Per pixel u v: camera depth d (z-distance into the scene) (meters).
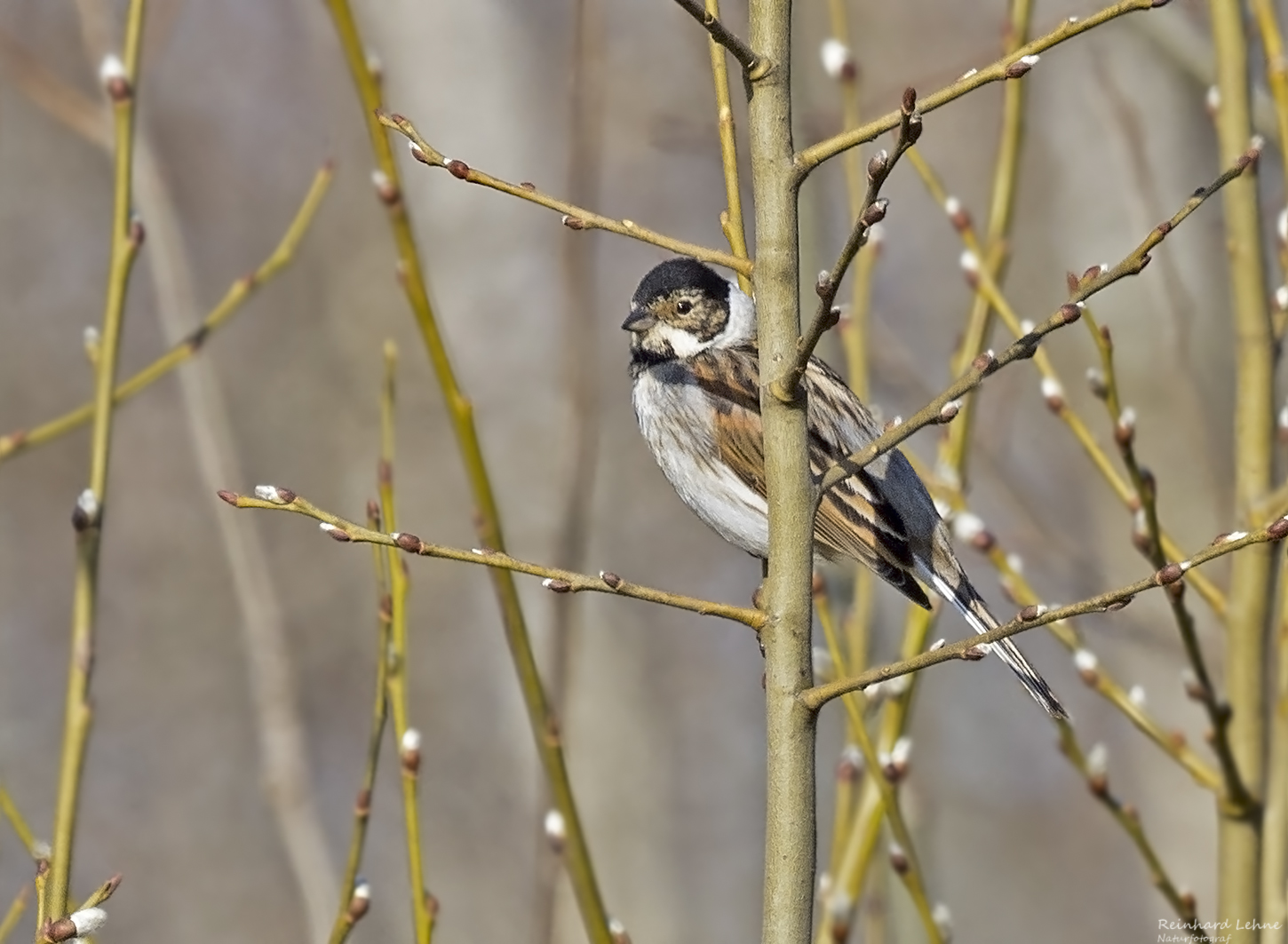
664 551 20.55
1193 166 12.90
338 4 6.85
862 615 7.72
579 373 8.80
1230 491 9.97
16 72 9.01
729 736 20.62
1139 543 6.93
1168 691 13.48
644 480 20.19
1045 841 20.48
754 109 5.38
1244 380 7.43
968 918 19.89
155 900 20.02
